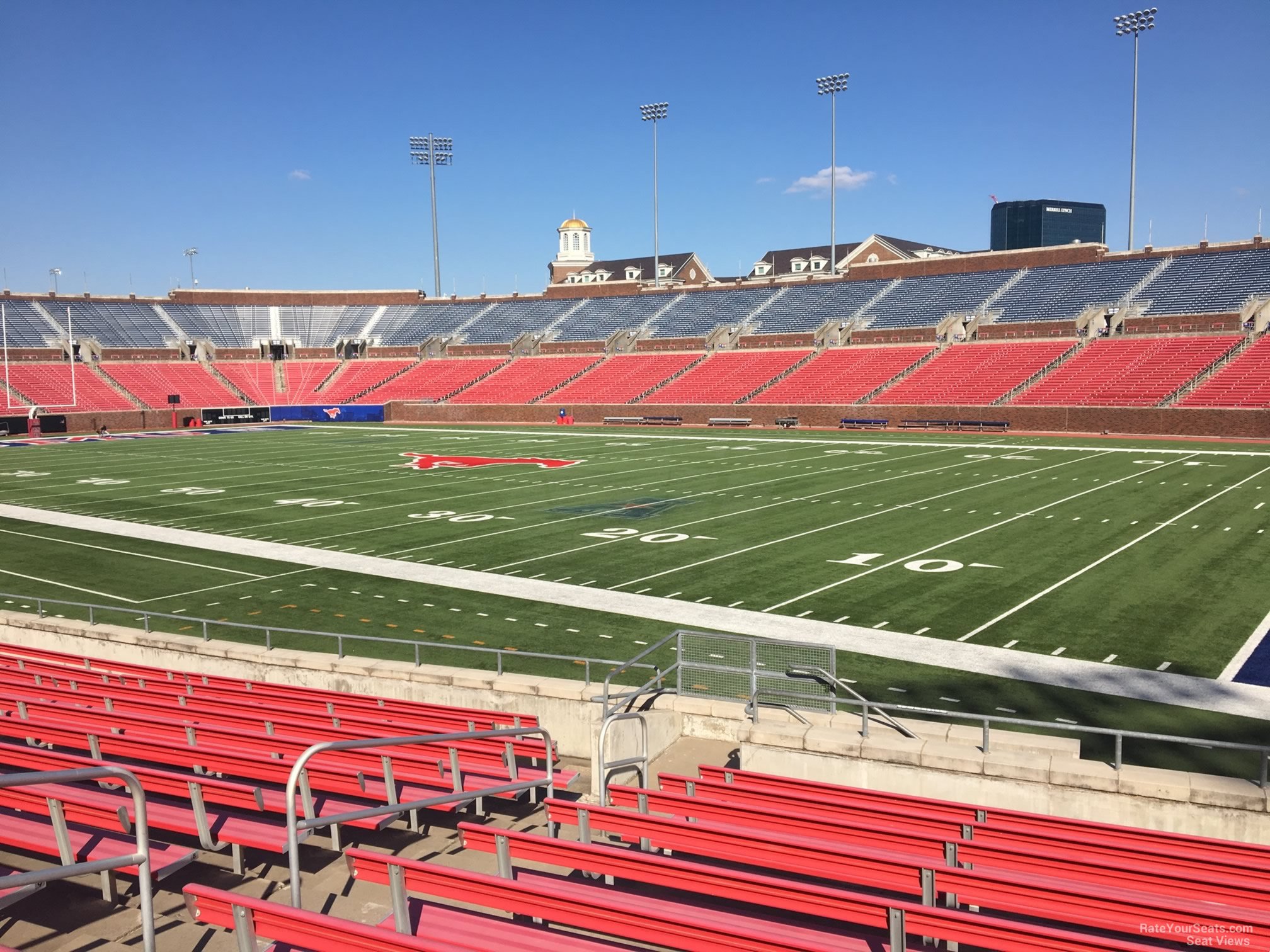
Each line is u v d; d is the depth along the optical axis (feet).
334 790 24.61
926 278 235.20
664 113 252.62
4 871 22.35
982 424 171.22
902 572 61.87
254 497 103.04
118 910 20.67
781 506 90.12
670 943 16.35
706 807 23.29
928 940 18.85
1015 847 20.39
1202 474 104.06
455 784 25.50
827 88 227.81
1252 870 19.76
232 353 274.16
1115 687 40.63
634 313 267.18
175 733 28.66
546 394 232.32
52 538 80.48
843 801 24.45
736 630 50.08
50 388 230.27
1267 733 35.55
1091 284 205.46
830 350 220.02
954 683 41.52
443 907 18.17
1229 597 53.93
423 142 300.61
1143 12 195.21
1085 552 66.03
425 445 164.96
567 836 25.63
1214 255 195.52
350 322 295.69
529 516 87.61
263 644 49.47
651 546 72.33
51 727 27.25
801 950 15.38
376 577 63.82
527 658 46.47
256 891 21.71
